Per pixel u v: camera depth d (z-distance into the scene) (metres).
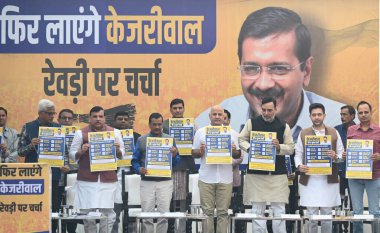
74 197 13.70
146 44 16.94
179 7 16.92
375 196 13.59
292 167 14.86
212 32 16.91
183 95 16.88
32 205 11.21
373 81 16.78
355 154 13.48
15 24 16.92
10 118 16.83
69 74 16.91
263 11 16.91
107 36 16.94
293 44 16.86
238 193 13.94
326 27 16.86
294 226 13.12
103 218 11.94
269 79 16.84
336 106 16.81
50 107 14.70
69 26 16.94
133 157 13.66
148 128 16.86
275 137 13.12
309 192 13.51
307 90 16.88
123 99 16.91
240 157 14.02
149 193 13.60
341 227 14.22
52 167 14.40
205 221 12.34
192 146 14.65
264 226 13.22
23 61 16.89
